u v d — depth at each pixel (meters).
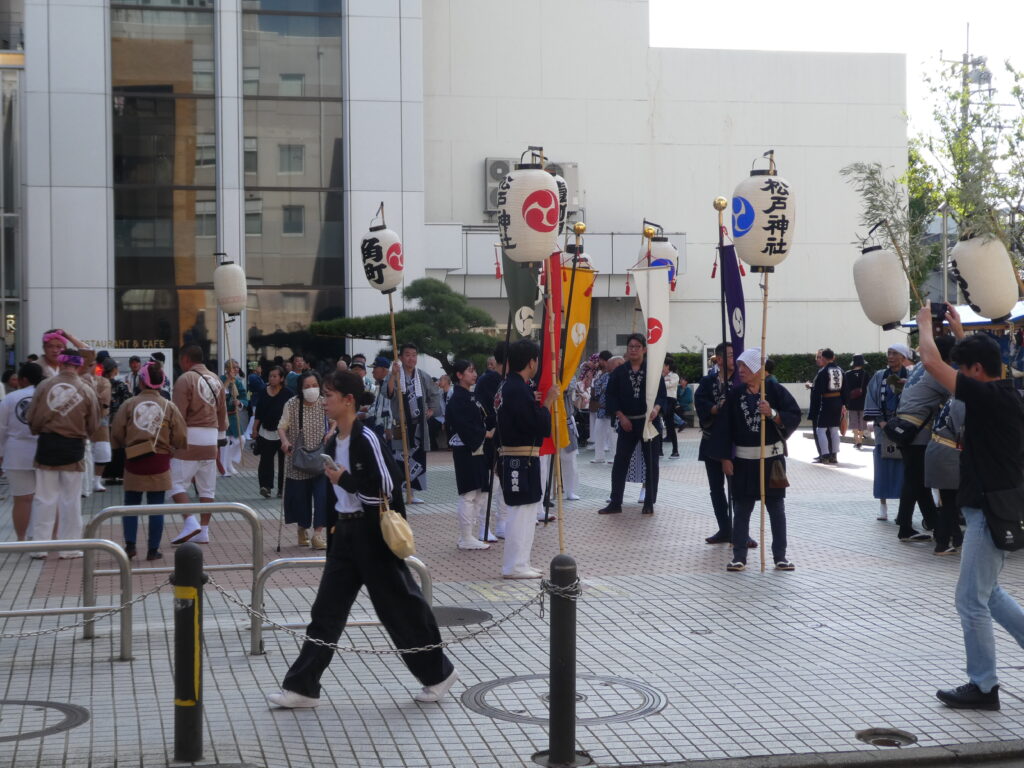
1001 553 6.59
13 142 28.48
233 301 20.72
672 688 7.05
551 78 37.12
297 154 29.34
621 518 14.87
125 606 7.56
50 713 6.55
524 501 10.70
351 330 25.89
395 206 29.84
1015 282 9.30
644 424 14.73
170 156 28.64
